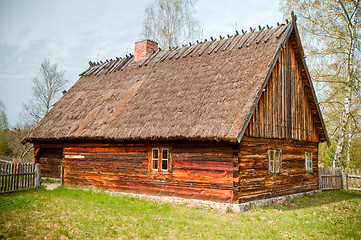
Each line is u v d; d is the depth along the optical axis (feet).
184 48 63.67
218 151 43.27
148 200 47.44
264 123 46.96
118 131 49.57
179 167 46.44
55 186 57.57
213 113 43.37
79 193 49.14
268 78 45.62
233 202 41.34
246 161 43.50
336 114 72.23
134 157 51.08
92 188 54.85
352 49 68.59
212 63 53.72
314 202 50.57
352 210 44.78
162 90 53.83
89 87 67.77
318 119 61.36
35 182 51.98
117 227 31.30
